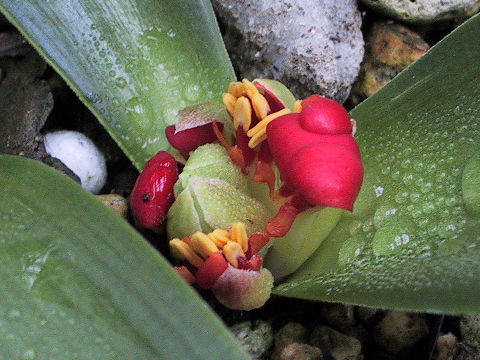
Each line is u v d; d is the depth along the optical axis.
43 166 0.05
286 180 0.06
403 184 0.07
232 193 0.06
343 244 0.07
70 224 0.05
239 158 0.06
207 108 0.07
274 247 0.07
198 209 0.06
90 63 0.07
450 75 0.07
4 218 0.05
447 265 0.05
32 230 0.05
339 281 0.06
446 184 0.06
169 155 0.07
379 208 0.07
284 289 0.07
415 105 0.07
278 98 0.06
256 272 0.06
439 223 0.06
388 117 0.07
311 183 0.05
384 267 0.06
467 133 0.06
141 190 0.07
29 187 0.05
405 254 0.06
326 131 0.06
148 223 0.07
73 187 0.05
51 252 0.05
